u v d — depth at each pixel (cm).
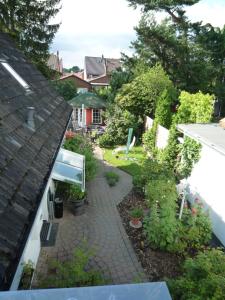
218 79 3638
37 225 905
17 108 796
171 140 1609
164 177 1352
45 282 608
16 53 1388
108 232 1089
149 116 2564
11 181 482
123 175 1742
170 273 859
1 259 339
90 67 7006
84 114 3372
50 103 1202
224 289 583
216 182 1119
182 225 995
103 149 2358
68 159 1230
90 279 612
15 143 609
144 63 3109
